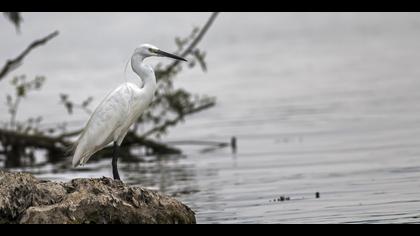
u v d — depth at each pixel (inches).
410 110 983.6
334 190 576.1
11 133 880.3
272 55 1717.5
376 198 534.0
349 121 947.3
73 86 1347.2
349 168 669.3
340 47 1801.2
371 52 1674.5
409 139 797.2
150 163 812.0
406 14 2244.1
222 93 1262.3
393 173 627.8
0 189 424.5
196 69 1555.1
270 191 593.9
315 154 764.0
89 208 417.7
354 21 2191.2
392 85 1205.7
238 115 1065.5
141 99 521.7
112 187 434.0
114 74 1450.5
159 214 432.5
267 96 1206.3
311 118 994.7
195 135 956.6
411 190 553.3
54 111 1139.9
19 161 875.4
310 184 610.2
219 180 666.2
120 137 524.1
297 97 1171.3
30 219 411.2
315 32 2071.9
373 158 708.7
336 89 1219.9
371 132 861.8
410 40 1833.2
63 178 721.0
